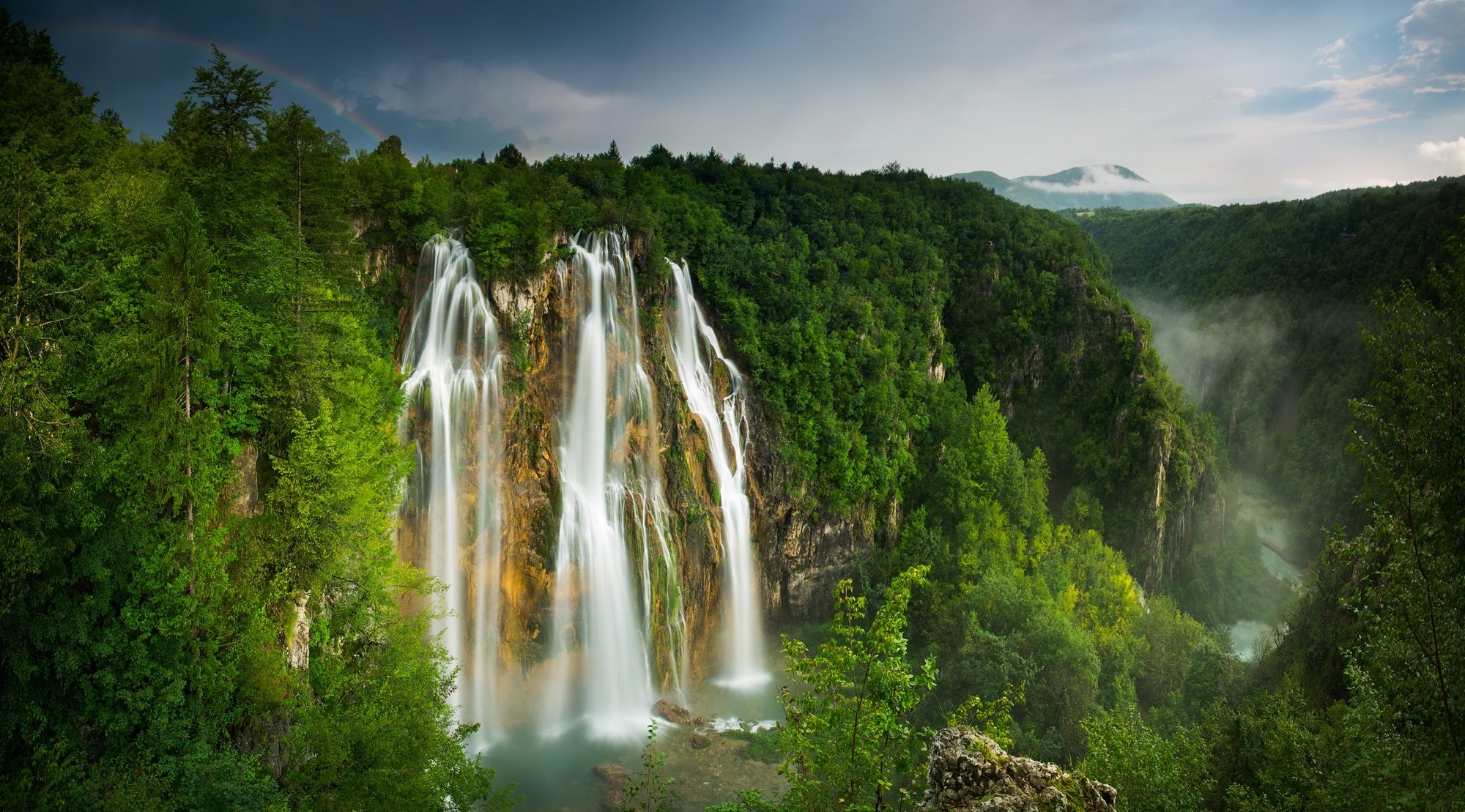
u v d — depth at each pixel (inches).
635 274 3240.7
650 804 2057.1
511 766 2229.3
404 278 2696.9
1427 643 790.5
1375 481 845.8
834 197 5024.6
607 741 2391.7
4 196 1178.0
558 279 2918.3
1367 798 860.6
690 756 2313.0
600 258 3070.9
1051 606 2844.5
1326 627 2091.5
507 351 2785.4
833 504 3617.1
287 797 1178.0
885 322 4402.1
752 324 3629.4
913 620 3243.1
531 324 2847.0
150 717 1168.8
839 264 4475.9
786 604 3528.5
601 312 3041.3
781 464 3516.2
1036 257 5502.0
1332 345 7391.7
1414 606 797.9
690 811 2052.2
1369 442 851.4
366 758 1280.8
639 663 2819.9
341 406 1620.3
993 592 2898.6
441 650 1542.8
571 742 2377.0
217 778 1141.1
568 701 2632.9
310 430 1390.3
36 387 1112.8
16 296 1160.2
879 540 3858.3
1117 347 5172.2
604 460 2938.0
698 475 3169.3
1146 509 4800.7
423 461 2539.4
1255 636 4694.9
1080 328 5280.5
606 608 2790.4
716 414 3385.8
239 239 1519.4
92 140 1569.9
